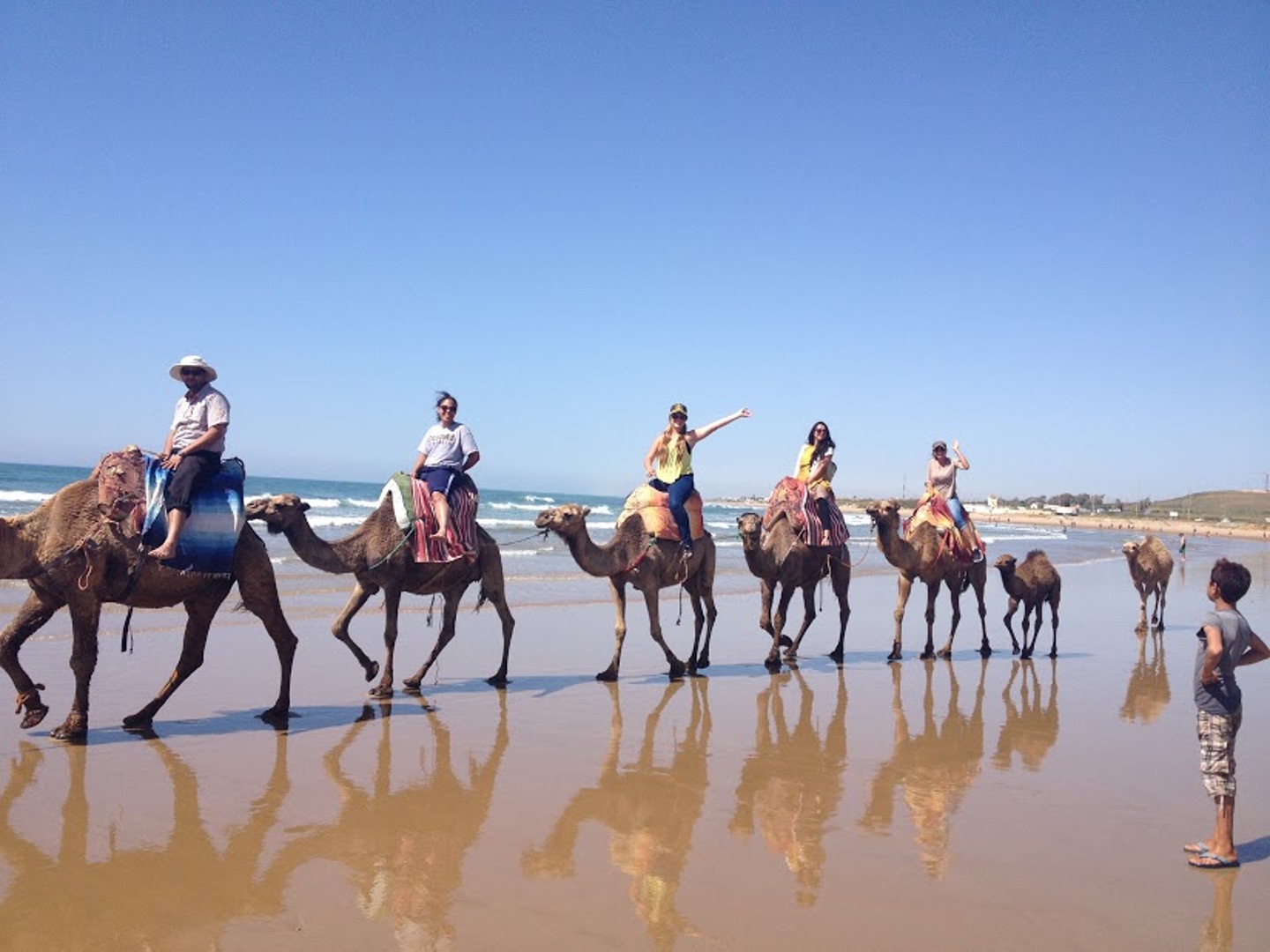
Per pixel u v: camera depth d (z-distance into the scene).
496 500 95.44
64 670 9.98
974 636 16.06
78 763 6.91
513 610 16.75
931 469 14.05
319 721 8.43
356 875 5.08
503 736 8.13
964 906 4.83
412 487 9.64
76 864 5.12
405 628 14.07
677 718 9.03
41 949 4.18
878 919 4.68
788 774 7.23
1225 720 5.50
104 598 7.59
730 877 5.16
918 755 7.90
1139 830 6.04
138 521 7.50
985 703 10.16
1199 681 5.56
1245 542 83.06
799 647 14.21
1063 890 5.05
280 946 4.28
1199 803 6.66
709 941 4.40
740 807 6.38
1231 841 5.52
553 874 5.16
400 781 6.75
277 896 4.80
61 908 4.59
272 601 8.34
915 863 5.41
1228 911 4.84
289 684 8.74
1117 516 157.50
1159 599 17.08
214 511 7.82
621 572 10.71
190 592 7.83
